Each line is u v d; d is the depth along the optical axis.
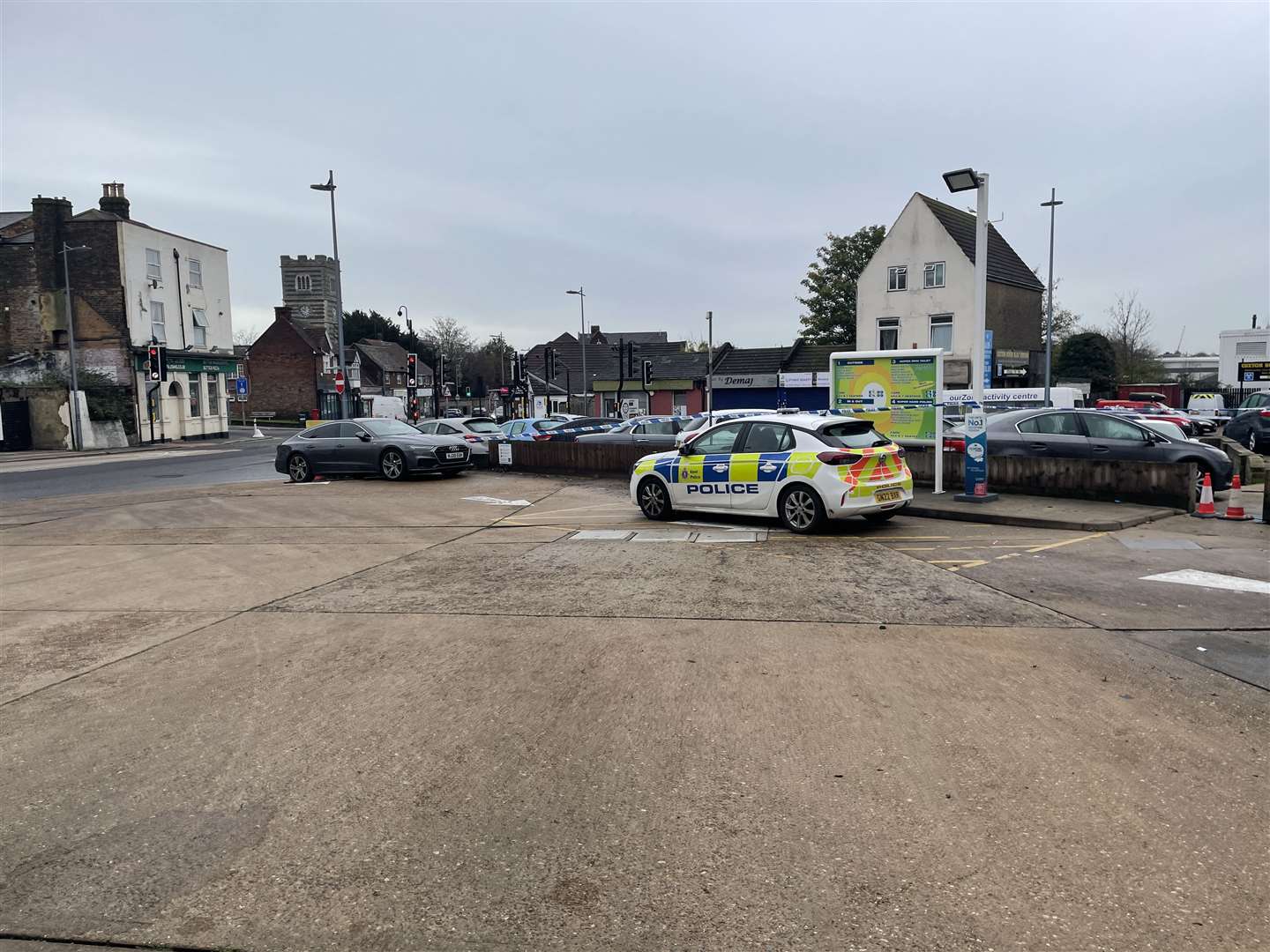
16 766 4.42
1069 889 3.13
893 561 9.16
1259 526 11.02
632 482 12.91
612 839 3.56
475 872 3.35
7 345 42.12
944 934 2.90
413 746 4.54
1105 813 3.68
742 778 4.07
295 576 9.09
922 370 14.44
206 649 6.41
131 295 41.97
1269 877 3.19
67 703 5.32
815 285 54.31
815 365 50.00
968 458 12.65
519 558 9.80
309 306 101.12
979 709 4.88
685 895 3.16
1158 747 4.33
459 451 19.50
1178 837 3.47
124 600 8.14
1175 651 5.89
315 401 71.81
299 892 3.24
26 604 8.09
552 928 2.99
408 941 2.93
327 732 4.76
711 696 5.15
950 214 41.75
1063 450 14.27
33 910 3.16
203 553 10.69
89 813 3.90
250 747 4.57
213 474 24.61
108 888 3.30
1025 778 4.01
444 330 104.38
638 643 6.27
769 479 11.15
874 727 4.64
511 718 4.89
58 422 38.31
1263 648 5.94
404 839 3.60
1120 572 8.42
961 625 6.61
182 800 4.00
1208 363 93.44
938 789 3.93
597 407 60.16
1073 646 6.02
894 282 41.28
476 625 6.88
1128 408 36.62
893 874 3.26
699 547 10.18
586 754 4.39
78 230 41.41
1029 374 44.22
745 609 7.18
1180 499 12.18
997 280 40.81
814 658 5.84
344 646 6.39
